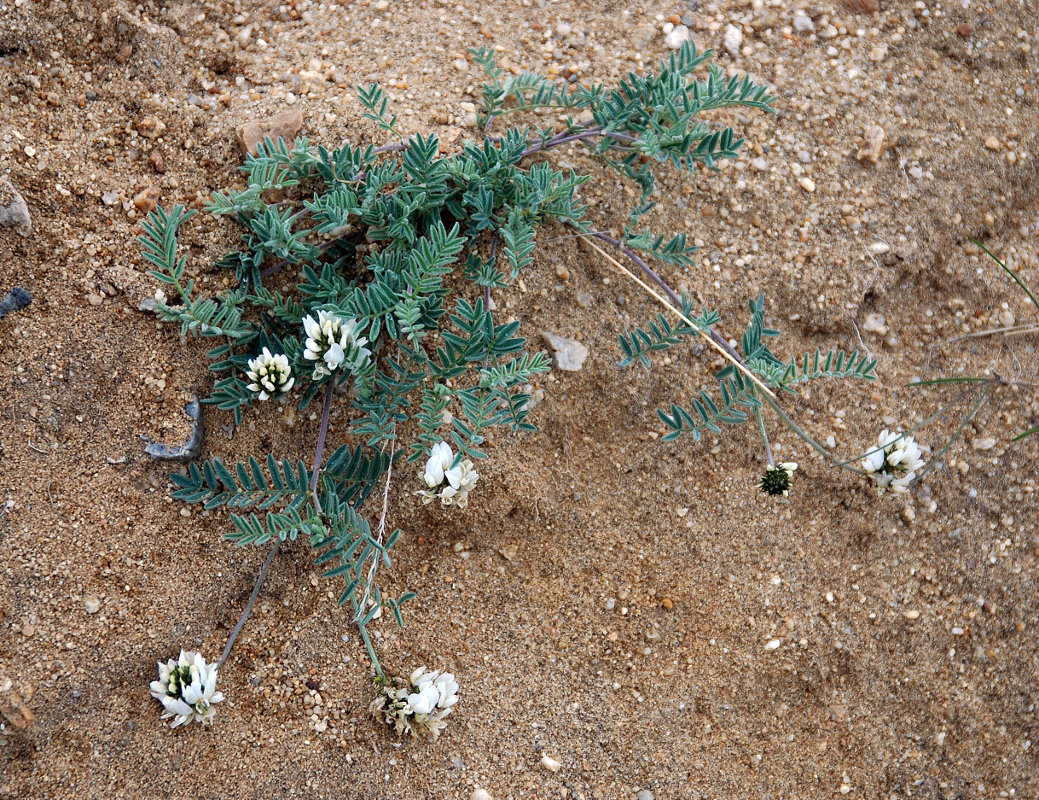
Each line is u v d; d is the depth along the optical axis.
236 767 0.54
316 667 0.55
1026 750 0.59
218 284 0.55
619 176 0.59
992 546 0.60
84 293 0.54
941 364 0.61
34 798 0.52
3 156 0.54
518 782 0.55
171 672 0.53
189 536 0.55
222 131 0.57
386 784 0.55
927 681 0.59
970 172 0.63
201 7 0.60
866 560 0.59
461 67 0.60
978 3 0.65
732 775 0.57
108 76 0.57
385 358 0.56
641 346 0.57
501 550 0.57
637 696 0.57
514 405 0.55
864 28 0.64
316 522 0.53
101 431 0.54
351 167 0.55
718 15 0.63
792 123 0.62
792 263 0.60
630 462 0.58
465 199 0.55
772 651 0.58
